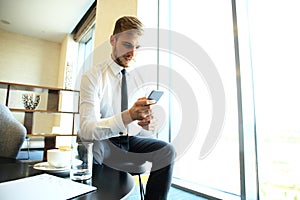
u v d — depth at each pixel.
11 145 0.96
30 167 0.66
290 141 1.23
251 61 1.41
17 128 0.99
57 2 3.28
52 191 0.42
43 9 3.50
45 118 4.23
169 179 0.76
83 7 3.41
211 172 1.65
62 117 3.72
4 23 4.07
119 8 2.22
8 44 4.42
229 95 1.52
